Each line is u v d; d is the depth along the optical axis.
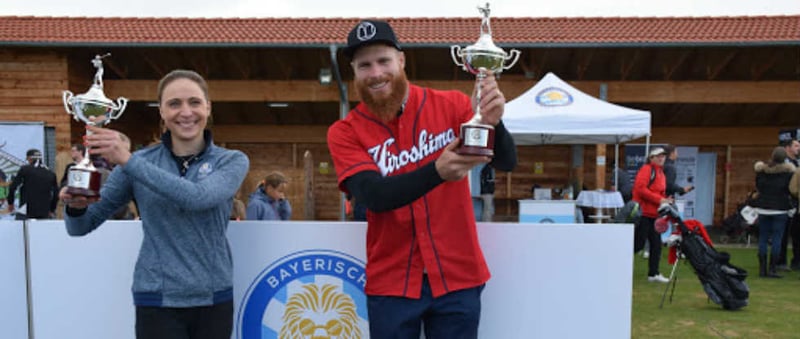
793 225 6.36
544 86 6.62
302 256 2.21
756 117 11.12
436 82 9.64
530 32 9.74
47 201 6.42
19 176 6.37
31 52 8.97
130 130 11.02
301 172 11.53
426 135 1.67
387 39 1.54
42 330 2.29
